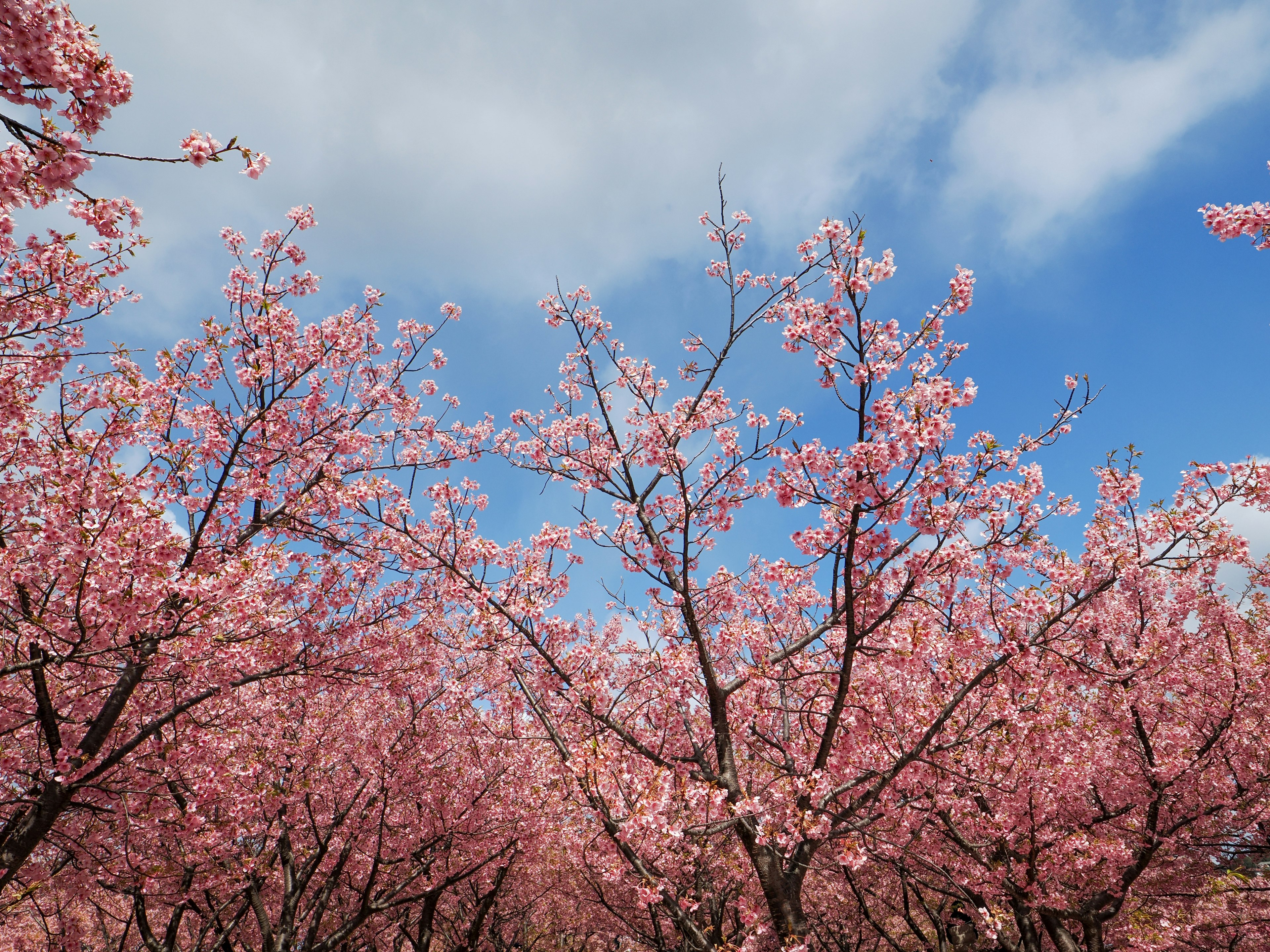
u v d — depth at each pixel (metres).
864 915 12.55
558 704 9.52
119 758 6.39
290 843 10.73
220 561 7.17
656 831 6.52
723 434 8.78
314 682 8.62
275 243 8.30
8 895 8.41
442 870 11.45
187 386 8.08
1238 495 7.32
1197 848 10.51
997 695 8.16
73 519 5.34
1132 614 9.69
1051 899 8.76
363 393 9.62
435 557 8.38
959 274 5.80
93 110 3.71
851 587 6.62
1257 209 4.51
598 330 10.98
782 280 9.17
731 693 8.25
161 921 14.52
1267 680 9.56
